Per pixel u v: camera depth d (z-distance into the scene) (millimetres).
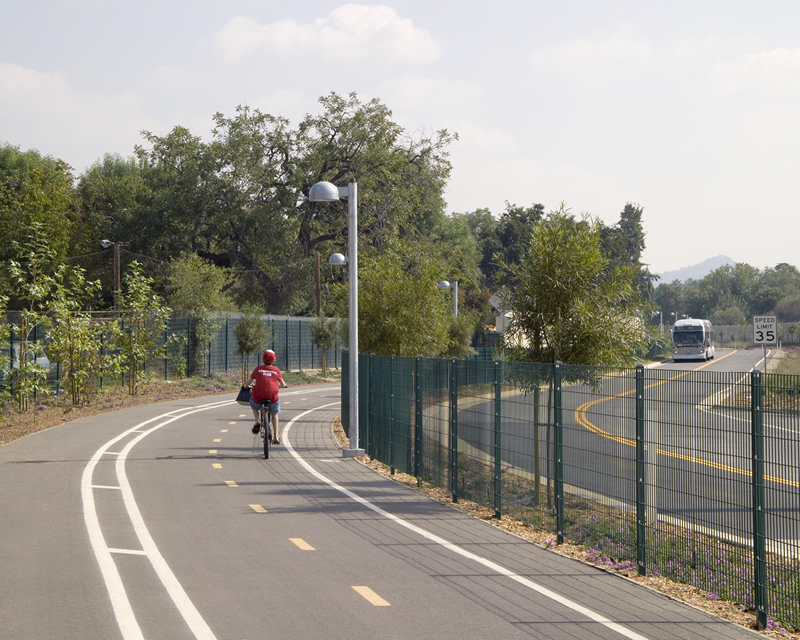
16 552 7906
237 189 56031
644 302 13734
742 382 6289
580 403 8445
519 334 13891
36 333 25000
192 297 42656
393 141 57906
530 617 6121
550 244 13453
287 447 16734
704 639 5668
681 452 6969
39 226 23156
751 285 195125
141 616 6004
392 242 54562
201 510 10156
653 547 7355
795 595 5691
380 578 7168
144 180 68250
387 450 14000
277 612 6137
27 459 14320
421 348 21047
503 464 9977
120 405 25656
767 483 6008
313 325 45812
